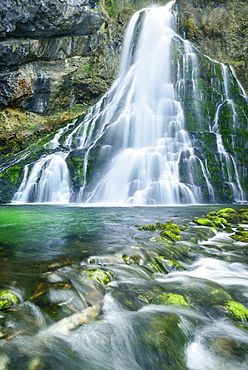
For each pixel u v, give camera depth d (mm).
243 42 27672
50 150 20734
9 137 24141
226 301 3693
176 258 5371
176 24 30047
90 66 29203
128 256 5031
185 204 16438
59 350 2551
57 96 28656
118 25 31391
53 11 24266
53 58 28219
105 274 4102
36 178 18047
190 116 20453
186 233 7199
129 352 2676
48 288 3568
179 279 4480
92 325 2979
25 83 26031
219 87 23219
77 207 14453
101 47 29547
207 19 29297
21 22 23734
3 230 7668
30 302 3268
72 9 25391
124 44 31031
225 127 20141
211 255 5711
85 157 19000
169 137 19812
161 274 4629
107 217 10406
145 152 18281
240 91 23156
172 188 16500
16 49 24406
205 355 2725
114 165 18641
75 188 18094
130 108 22750
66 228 7969
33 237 6676
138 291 3822
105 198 17719
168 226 7617
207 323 3211
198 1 30688
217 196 16891
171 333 2928
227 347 2832
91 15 27344
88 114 25891
